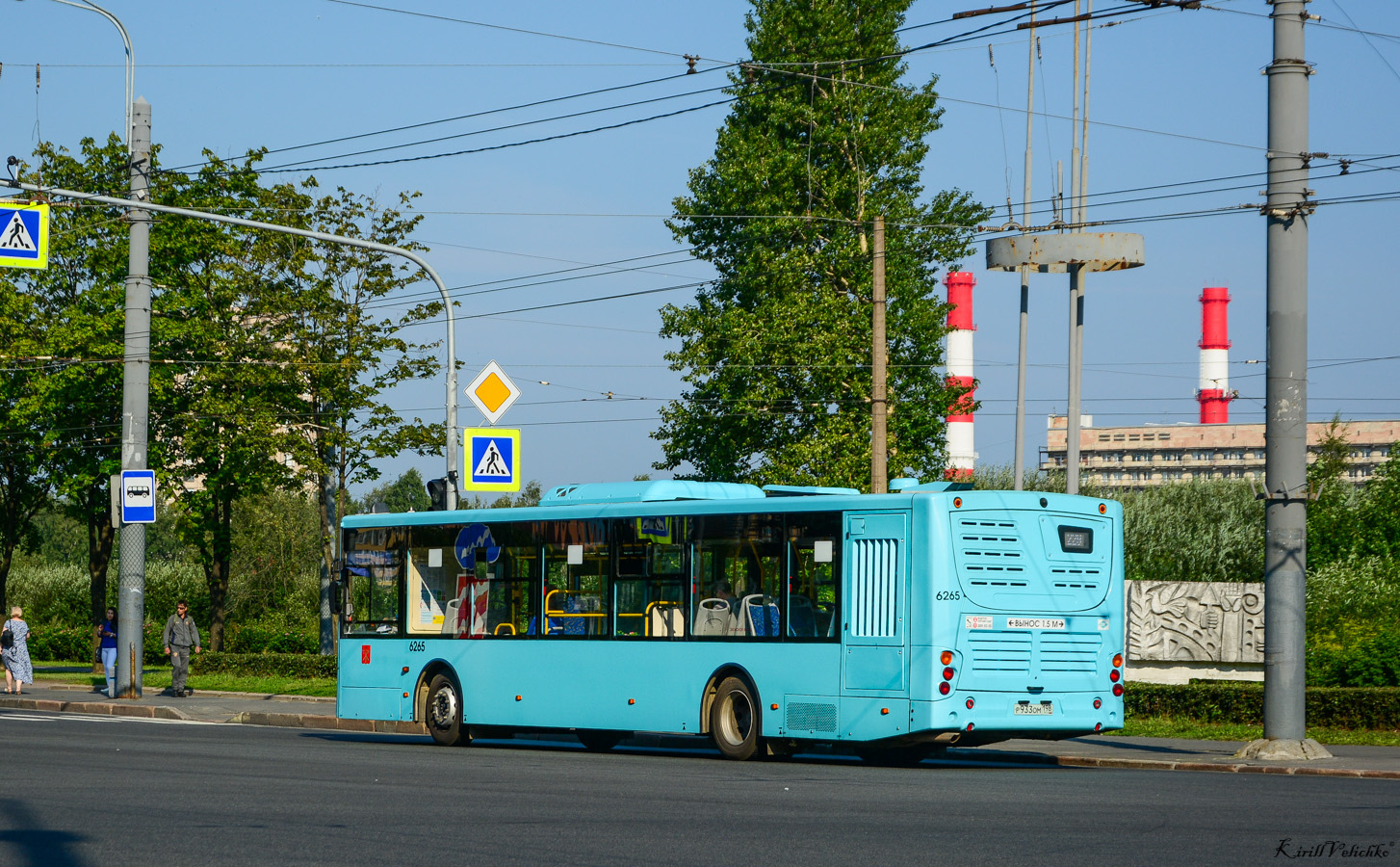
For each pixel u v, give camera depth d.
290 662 39.03
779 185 41.50
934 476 39.75
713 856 9.66
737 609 18.69
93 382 43.12
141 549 32.72
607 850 9.98
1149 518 41.25
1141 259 30.02
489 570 21.55
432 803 12.79
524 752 19.97
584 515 20.45
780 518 18.38
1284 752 17.58
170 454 43.88
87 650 51.38
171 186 43.06
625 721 19.61
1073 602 17.80
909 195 43.25
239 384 40.81
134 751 19.00
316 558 56.25
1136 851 9.90
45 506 49.97
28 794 13.53
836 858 9.56
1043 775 16.16
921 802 12.94
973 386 40.69
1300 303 18.00
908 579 17.17
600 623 20.11
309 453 39.59
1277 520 17.94
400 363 40.62
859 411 37.06
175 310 42.19
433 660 21.98
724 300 43.16
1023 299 32.97
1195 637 26.66
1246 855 9.68
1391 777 16.14
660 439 39.50
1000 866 9.25
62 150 44.22
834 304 37.41
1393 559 34.69
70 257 44.22
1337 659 23.66
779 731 18.06
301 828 11.13
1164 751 19.39
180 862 9.46
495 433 24.12
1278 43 18.11
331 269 40.03
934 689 16.80
